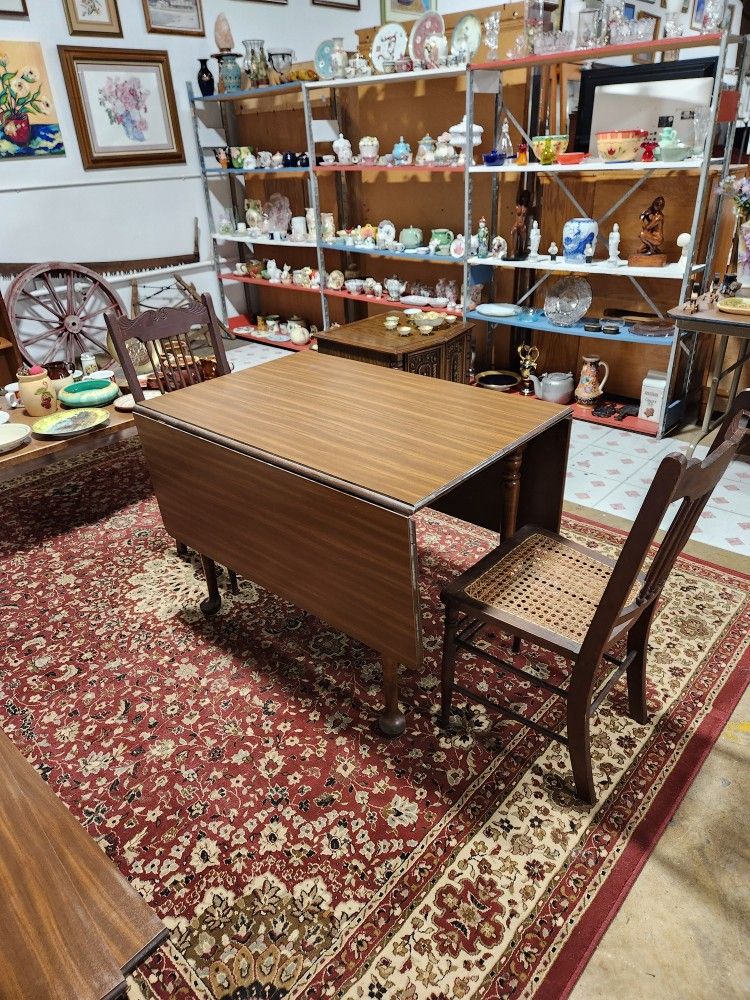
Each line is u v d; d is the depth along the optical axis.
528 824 1.42
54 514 2.78
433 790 1.51
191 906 1.30
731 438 1.20
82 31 4.00
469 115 3.21
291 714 1.73
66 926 0.79
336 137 4.41
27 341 4.12
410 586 1.35
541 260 3.37
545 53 3.04
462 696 1.76
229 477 1.67
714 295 2.74
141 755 1.63
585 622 1.41
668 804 1.45
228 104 4.89
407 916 1.26
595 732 1.63
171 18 4.36
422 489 1.34
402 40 3.67
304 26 5.08
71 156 4.15
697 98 2.97
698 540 2.37
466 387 1.91
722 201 2.98
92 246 4.40
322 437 1.62
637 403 3.53
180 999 1.16
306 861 1.37
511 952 1.20
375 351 2.85
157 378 2.51
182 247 4.89
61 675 1.90
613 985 1.14
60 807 0.94
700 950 1.19
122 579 2.33
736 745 1.58
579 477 2.85
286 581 1.68
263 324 5.13
